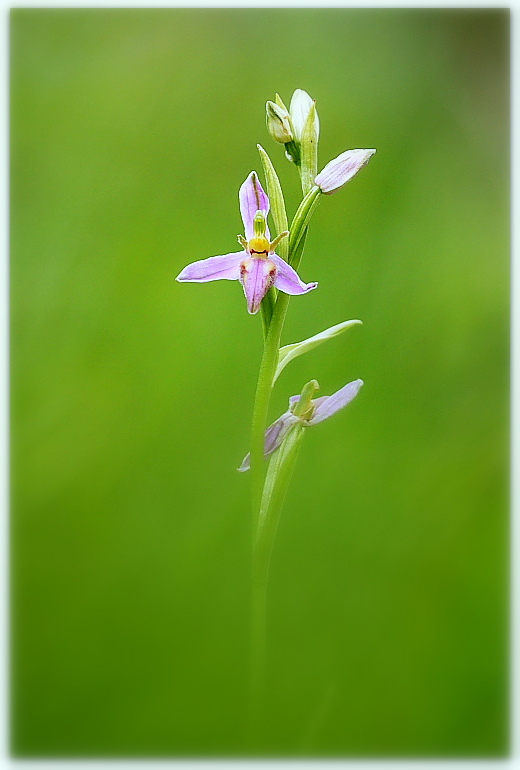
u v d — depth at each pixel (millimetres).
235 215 729
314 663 649
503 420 700
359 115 754
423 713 639
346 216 734
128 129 730
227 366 701
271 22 754
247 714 634
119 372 695
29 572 656
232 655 646
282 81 750
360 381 631
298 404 629
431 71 764
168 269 714
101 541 666
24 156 720
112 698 637
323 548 679
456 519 682
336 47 760
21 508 667
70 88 729
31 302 699
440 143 756
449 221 741
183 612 655
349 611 664
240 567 667
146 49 739
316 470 690
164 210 724
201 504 678
